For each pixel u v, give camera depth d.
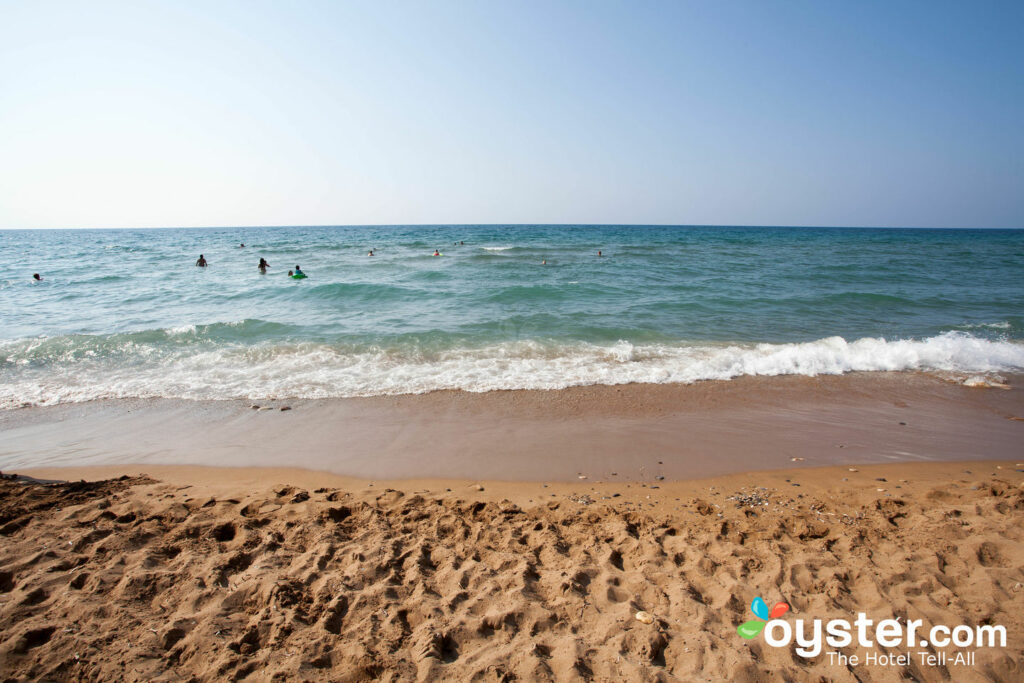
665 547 3.90
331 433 6.54
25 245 53.25
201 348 10.52
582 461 5.75
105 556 3.65
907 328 12.59
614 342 11.10
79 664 2.69
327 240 59.06
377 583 3.43
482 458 5.82
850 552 3.78
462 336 11.45
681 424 6.86
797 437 6.44
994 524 3.98
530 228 131.75
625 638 2.94
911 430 6.68
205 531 4.05
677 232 99.94
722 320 13.29
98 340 10.85
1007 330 12.38
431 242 52.25
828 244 50.44
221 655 2.76
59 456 5.85
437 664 2.72
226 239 66.94
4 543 3.80
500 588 3.38
